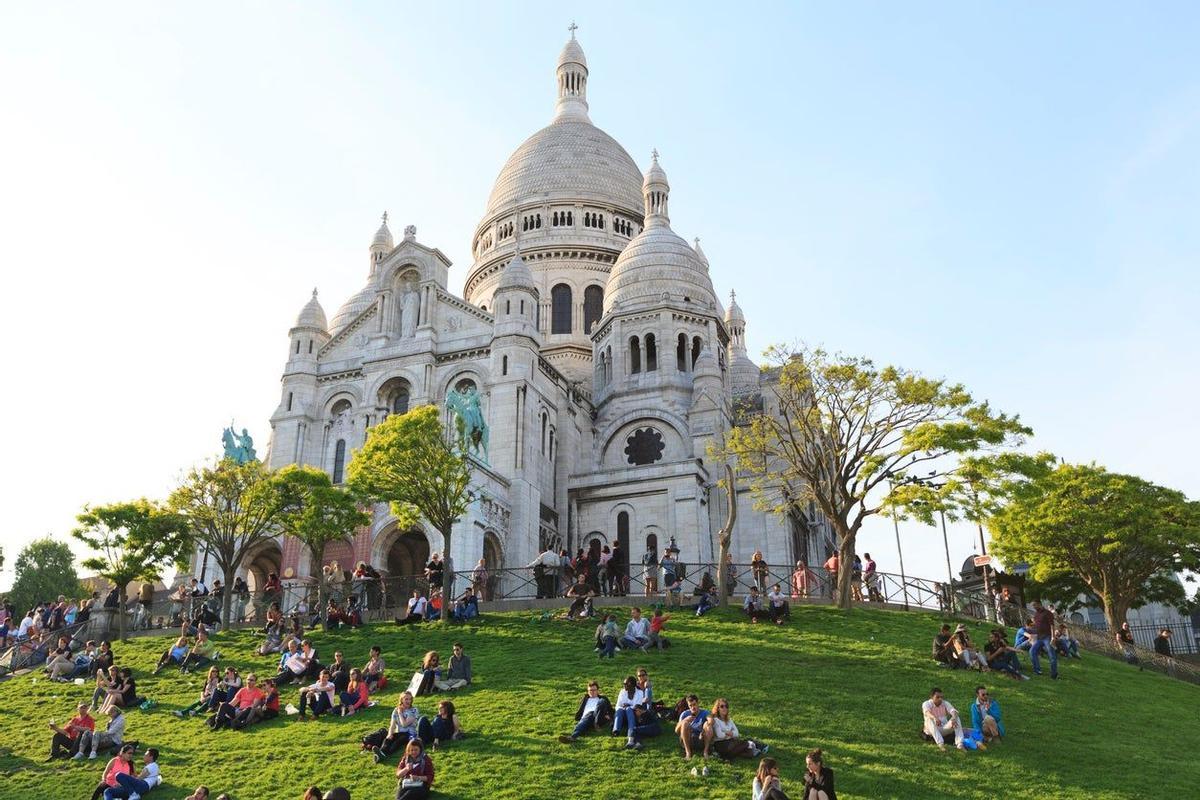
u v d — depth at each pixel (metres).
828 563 49.22
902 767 24.38
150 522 43.94
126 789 24.20
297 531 44.03
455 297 68.62
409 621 41.22
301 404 68.38
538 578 48.94
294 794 23.78
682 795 22.58
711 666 33.00
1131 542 57.06
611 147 103.69
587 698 27.47
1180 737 29.06
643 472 67.94
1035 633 35.91
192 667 36.81
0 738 30.45
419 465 42.72
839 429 44.94
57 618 46.19
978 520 41.88
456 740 26.66
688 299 80.88
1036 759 25.33
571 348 88.75
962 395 43.03
